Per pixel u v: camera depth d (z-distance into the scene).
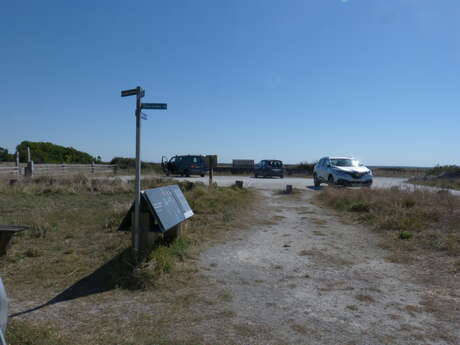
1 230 4.75
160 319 3.48
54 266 5.02
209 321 3.46
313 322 3.50
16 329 3.11
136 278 4.34
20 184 14.43
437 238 6.64
